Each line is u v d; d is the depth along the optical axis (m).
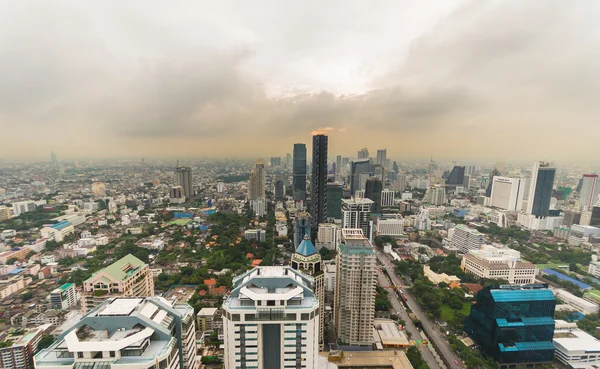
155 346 96.50
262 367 117.38
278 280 121.06
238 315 112.12
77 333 95.44
